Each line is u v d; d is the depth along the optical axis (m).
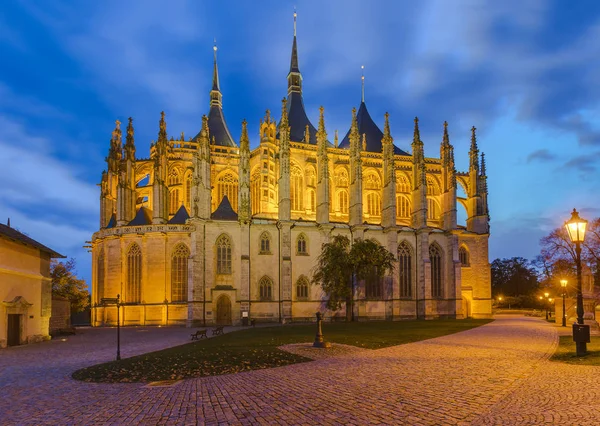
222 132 111.75
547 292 100.00
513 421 11.75
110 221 90.06
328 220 81.94
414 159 91.69
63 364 30.31
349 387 17.44
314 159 96.31
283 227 78.06
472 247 93.19
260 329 59.69
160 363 26.88
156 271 77.88
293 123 113.12
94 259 85.31
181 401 16.44
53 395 19.14
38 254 52.97
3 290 44.81
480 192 97.62
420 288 85.12
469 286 91.75
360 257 69.50
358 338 39.78
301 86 119.88
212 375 22.53
